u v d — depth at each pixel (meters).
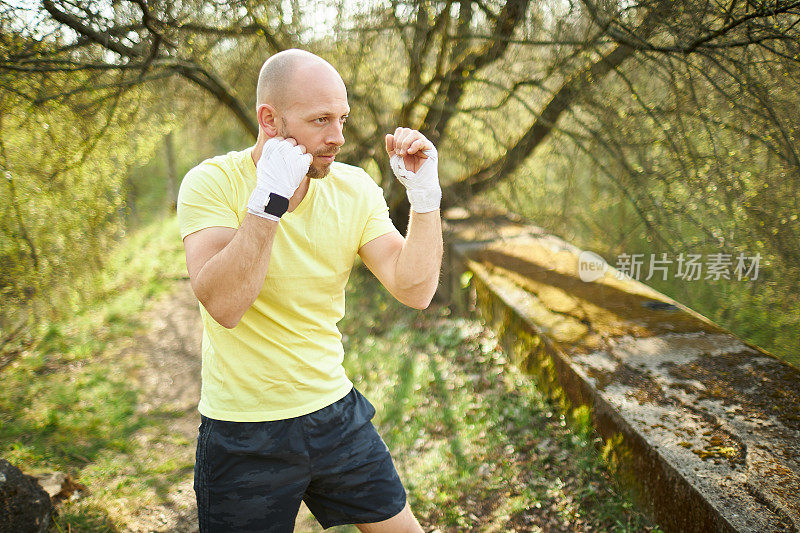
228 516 1.74
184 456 4.11
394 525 1.85
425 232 1.68
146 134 6.04
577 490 3.23
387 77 6.27
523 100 5.32
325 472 1.78
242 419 1.71
